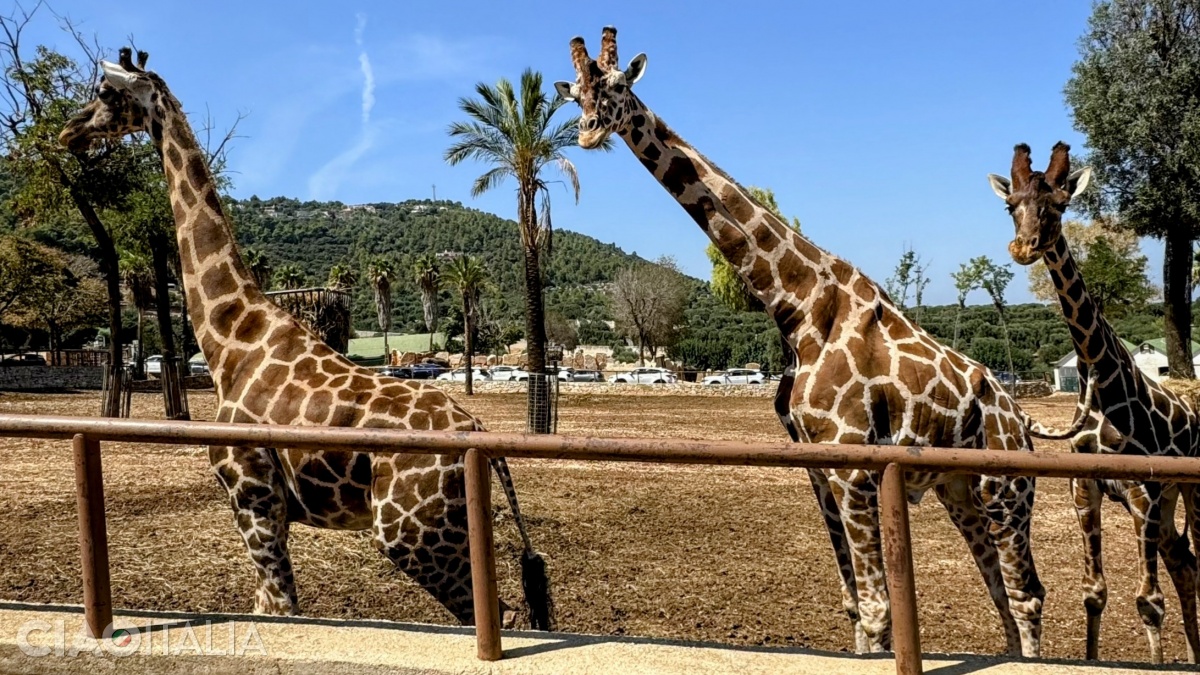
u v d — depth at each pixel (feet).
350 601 19.30
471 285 172.45
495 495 32.12
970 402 13.78
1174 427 16.25
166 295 69.56
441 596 13.80
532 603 14.25
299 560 22.09
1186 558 15.81
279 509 14.37
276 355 15.44
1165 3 64.44
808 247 14.30
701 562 23.15
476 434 9.54
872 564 12.56
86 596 10.41
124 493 30.32
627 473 38.86
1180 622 19.17
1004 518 14.25
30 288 123.75
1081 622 18.71
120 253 128.06
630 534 26.35
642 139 14.61
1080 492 15.98
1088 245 120.57
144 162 58.59
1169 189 63.77
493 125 56.24
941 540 26.53
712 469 40.63
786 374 14.78
